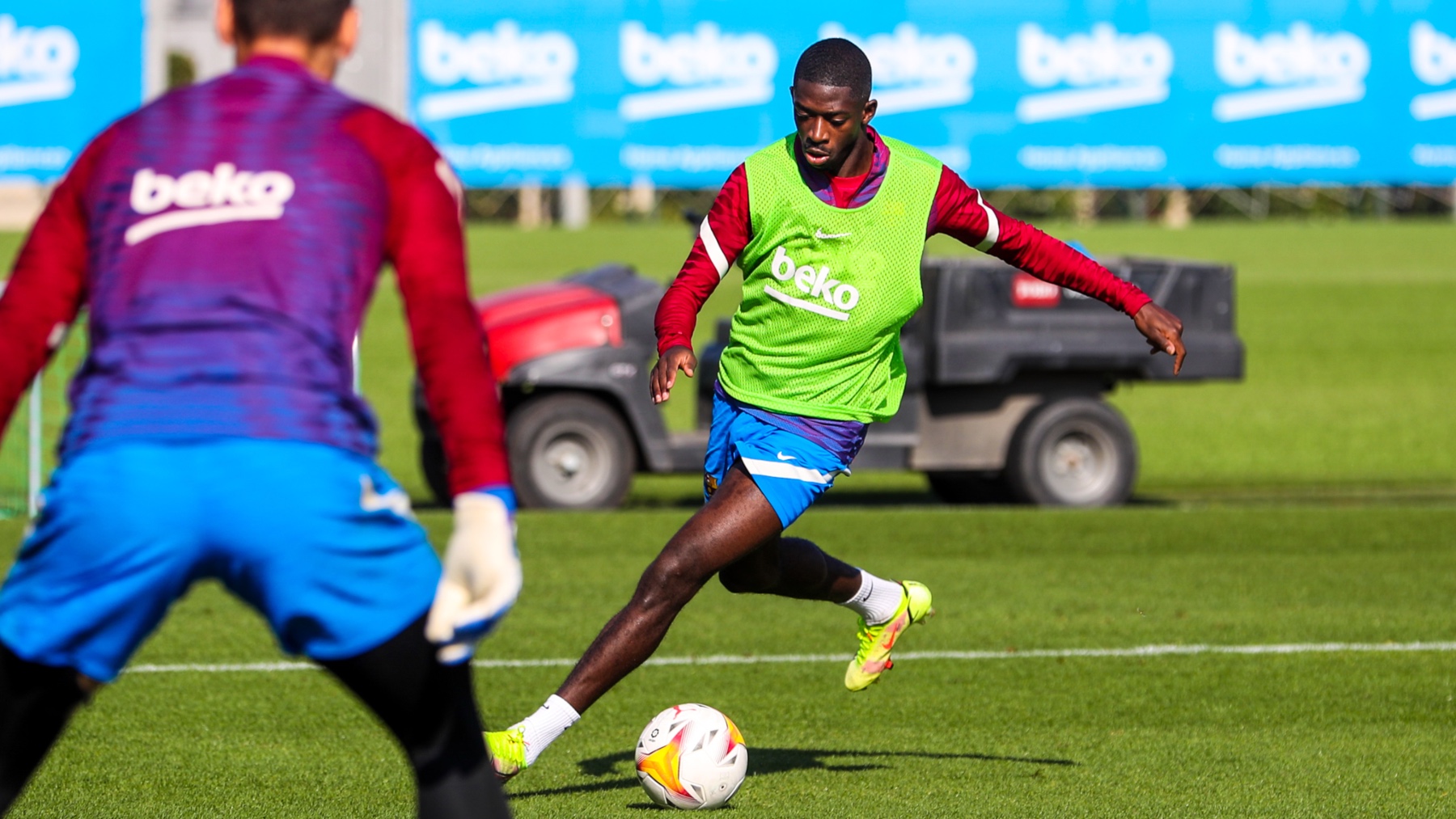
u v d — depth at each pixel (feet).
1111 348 134.51
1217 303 136.15
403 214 31.50
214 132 31.58
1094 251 358.23
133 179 31.32
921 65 250.78
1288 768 60.34
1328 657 80.59
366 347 245.04
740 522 51.60
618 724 67.92
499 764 50.49
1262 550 115.24
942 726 67.41
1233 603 95.20
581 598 96.94
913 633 86.94
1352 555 112.78
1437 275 337.72
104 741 64.13
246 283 30.45
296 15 32.71
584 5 244.83
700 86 246.47
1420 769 60.18
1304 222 465.06
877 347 53.01
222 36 33.73
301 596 30.19
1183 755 62.28
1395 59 260.83
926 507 143.54
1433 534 122.62
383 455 175.52
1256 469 172.04
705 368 138.10
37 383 147.74
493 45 244.63
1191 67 256.93
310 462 30.07
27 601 30.48
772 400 52.65
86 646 30.45
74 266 31.76
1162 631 86.99
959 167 253.03
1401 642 84.23
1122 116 255.91
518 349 132.05
